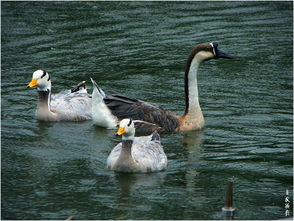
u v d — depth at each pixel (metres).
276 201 13.50
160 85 22.06
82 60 24.38
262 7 33.03
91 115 19.45
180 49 25.75
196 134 17.95
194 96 18.34
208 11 31.81
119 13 30.92
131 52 25.38
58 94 20.27
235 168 15.33
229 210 12.92
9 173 14.83
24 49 25.34
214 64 24.91
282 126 18.41
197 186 14.20
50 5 32.16
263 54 25.73
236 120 18.97
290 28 29.31
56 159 15.77
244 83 22.44
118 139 17.42
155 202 13.32
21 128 18.11
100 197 13.52
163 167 15.25
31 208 12.97
